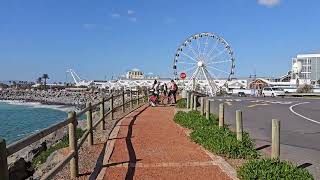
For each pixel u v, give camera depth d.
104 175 8.88
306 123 20.34
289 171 8.20
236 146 10.91
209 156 10.78
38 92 155.50
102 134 15.15
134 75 119.88
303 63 133.12
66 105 101.94
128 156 10.84
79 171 9.60
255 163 8.73
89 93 127.81
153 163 10.00
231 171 9.19
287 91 73.81
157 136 14.42
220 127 13.64
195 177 8.68
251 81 110.81
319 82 117.62
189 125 16.64
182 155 10.95
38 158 15.84
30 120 58.31
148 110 26.48
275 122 9.36
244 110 28.70
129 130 16.02
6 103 117.25
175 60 57.00
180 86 57.38
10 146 5.31
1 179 4.90
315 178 9.27
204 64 57.03
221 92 70.06
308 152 12.55
